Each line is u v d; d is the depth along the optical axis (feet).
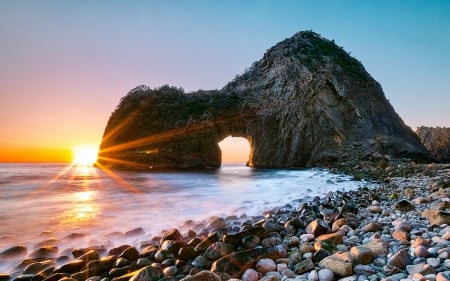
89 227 20.63
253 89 156.76
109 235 18.03
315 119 127.54
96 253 14.06
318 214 22.08
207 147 139.54
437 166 67.00
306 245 13.60
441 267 9.59
